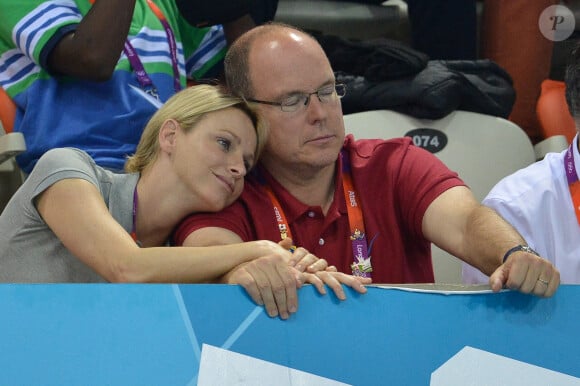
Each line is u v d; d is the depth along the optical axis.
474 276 9.99
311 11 14.94
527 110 14.30
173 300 6.85
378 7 15.18
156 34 11.78
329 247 9.32
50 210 8.25
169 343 6.71
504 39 14.30
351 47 12.83
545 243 9.91
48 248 8.50
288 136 9.17
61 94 11.22
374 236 9.34
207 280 7.74
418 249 9.70
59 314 6.66
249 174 9.53
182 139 8.73
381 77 12.43
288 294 7.01
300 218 9.34
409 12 14.23
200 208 8.86
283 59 9.24
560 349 7.20
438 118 12.34
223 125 8.74
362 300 7.15
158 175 8.77
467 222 8.85
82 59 10.91
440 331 7.13
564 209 9.90
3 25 11.27
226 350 6.78
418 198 9.36
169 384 6.59
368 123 12.30
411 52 12.47
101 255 7.86
